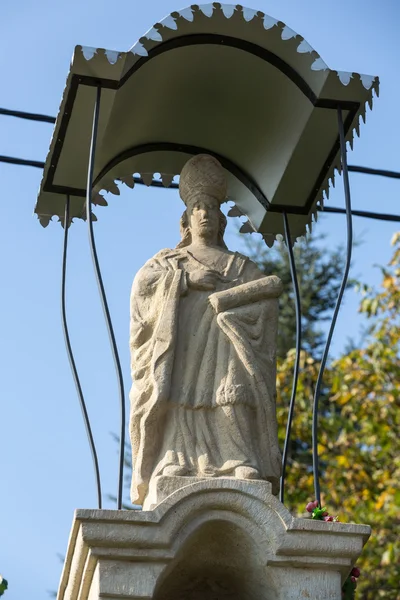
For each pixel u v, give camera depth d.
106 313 10.13
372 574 20.12
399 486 20.23
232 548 9.55
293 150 11.80
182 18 10.81
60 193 11.93
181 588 9.88
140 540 9.19
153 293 10.40
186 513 9.29
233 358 10.12
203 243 10.85
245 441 9.84
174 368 10.08
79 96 10.89
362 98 11.23
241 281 10.55
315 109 11.36
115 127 11.49
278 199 12.22
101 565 9.19
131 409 10.05
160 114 11.80
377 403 20.53
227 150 12.23
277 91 11.60
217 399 9.94
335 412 23.33
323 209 12.62
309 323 25.22
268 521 9.37
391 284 20.44
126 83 11.08
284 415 21.22
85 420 10.56
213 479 9.40
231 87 11.66
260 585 9.59
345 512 20.38
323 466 22.48
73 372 10.84
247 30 11.07
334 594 9.39
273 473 9.90
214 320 10.29
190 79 11.53
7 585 10.33
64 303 11.17
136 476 9.84
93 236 10.32
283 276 25.45
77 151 11.50
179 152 12.23
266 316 10.38
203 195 10.95
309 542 9.38
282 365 21.61
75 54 10.48
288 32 10.95
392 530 20.12
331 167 11.94
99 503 10.21
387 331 20.59
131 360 10.30
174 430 9.87
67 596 9.80
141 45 10.61
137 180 12.42
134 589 9.16
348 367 20.69
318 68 10.94
